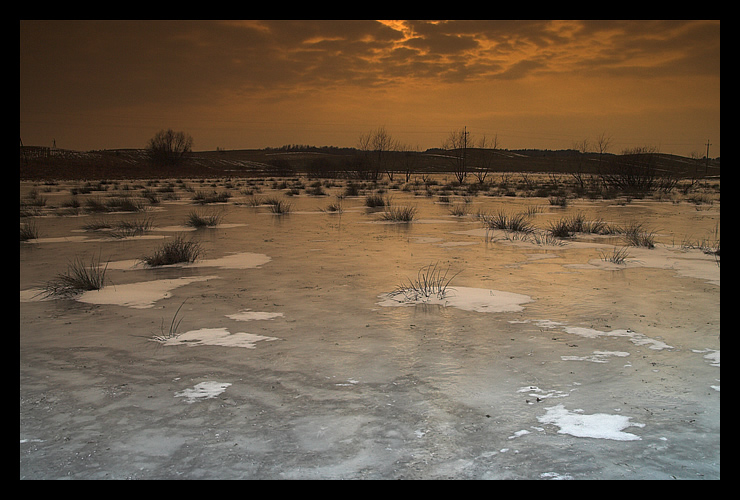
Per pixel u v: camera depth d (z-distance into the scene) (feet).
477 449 11.87
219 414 13.70
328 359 17.70
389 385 15.49
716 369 16.62
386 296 26.66
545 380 15.83
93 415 13.74
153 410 13.98
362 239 48.88
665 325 21.49
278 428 12.89
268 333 20.63
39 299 26.63
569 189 152.35
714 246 43.91
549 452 11.71
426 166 499.92
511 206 92.38
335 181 215.10
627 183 146.92
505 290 27.91
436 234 52.60
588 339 19.71
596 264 35.86
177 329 21.31
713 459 11.39
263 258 38.47
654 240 48.44
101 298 26.71
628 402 14.28
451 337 20.01
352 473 10.93
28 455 11.76
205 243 46.39
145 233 53.98
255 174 357.00
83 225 61.62
